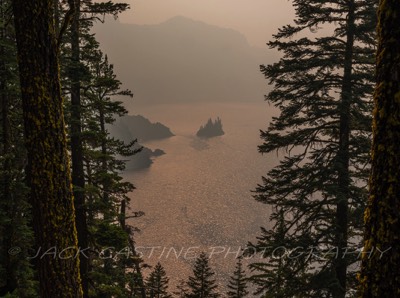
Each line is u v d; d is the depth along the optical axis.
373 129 3.18
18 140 13.59
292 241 10.71
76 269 4.74
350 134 11.42
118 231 14.09
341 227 10.84
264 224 98.19
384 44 3.00
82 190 12.41
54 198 4.46
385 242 3.02
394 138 2.97
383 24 3.00
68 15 4.36
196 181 159.25
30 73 4.22
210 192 139.50
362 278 3.23
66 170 4.57
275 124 11.75
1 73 12.34
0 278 11.88
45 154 4.36
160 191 140.38
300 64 10.91
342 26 10.62
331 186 10.02
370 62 10.51
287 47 11.25
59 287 4.57
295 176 11.11
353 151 10.63
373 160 3.16
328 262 10.67
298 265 11.30
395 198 2.97
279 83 11.33
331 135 12.00
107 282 15.52
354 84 11.07
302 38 11.02
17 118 14.01
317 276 10.55
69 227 4.61
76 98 12.89
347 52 10.82
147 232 89.25
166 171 180.00
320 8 10.60
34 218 4.52
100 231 13.98
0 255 12.30
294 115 11.59
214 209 114.19
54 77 4.36
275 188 11.43
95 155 14.27
